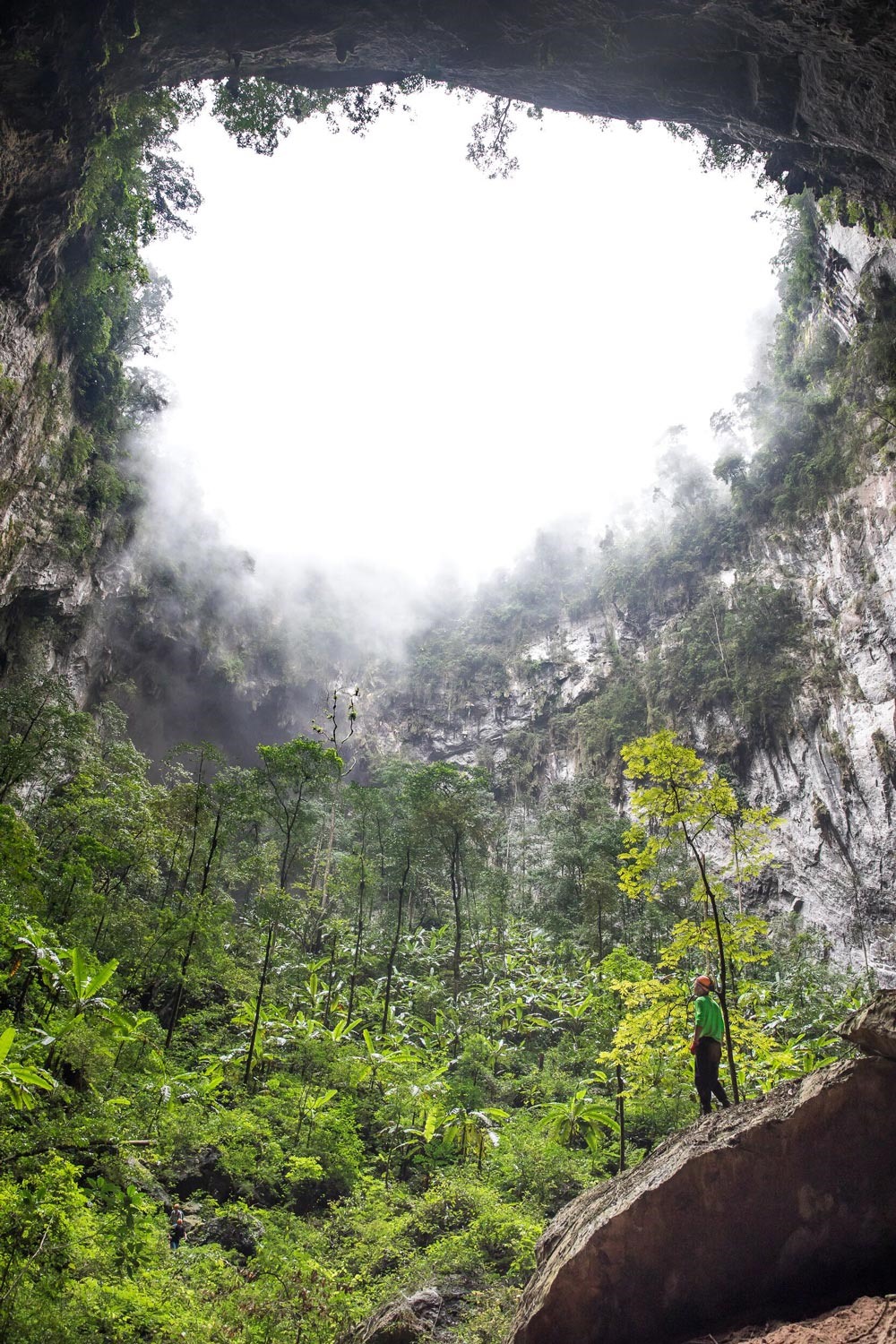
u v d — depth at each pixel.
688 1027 11.70
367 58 21.47
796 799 47.38
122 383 44.91
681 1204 5.61
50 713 28.62
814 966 38.81
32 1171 9.56
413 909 45.84
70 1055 13.79
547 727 72.06
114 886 25.84
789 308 54.62
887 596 43.84
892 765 41.62
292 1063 22.50
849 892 42.94
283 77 22.31
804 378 54.03
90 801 26.80
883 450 44.94
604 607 73.81
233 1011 25.20
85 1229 9.50
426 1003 31.05
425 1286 11.82
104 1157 10.72
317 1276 11.80
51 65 19.31
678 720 56.53
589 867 39.69
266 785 27.45
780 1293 5.31
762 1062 16.70
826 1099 5.50
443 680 80.44
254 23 20.12
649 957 34.91
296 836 29.27
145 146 31.22
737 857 12.22
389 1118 20.69
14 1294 7.85
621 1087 18.08
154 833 25.75
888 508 44.47
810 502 51.94
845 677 45.78
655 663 61.38
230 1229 13.20
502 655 80.62
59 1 17.89
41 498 39.41
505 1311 10.75
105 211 30.86
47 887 21.50
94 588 46.31
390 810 33.09
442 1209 15.23
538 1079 25.19
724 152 24.12
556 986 33.34
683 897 36.56
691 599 63.59
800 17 17.58
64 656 44.81
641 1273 5.56
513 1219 13.88
